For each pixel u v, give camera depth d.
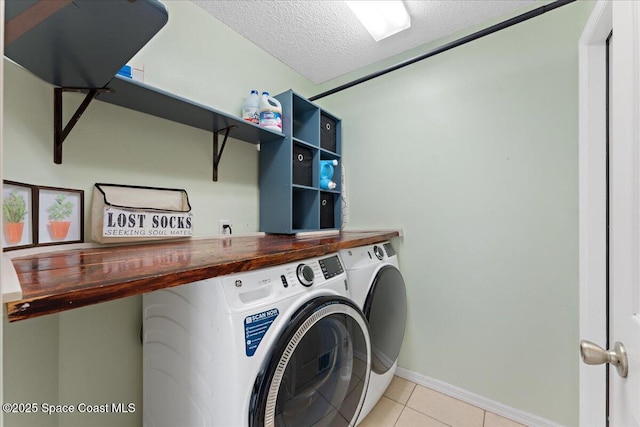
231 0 1.41
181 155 1.39
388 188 1.92
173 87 1.34
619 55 0.56
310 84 2.24
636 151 0.50
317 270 1.07
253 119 1.58
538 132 1.42
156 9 0.59
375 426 1.38
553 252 1.37
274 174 1.73
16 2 0.55
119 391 1.12
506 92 1.50
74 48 0.73
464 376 1.60
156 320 1.00
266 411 0.75
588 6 1.25
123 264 0.71
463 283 1.62
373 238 1.49
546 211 1.39
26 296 0.44
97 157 1.10
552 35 1.38
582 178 1.25
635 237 0.50
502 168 1.51
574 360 1.31
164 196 1.30
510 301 1.48
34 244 0.87
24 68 0.84
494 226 1.53
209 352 0.78
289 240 1.40
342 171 2.14
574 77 1.33
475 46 1.59
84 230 1.06
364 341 1.14
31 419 0.85
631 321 0.51
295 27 1.61
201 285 0.81
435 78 1.73
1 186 0.34
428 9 1.47
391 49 1.83
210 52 1.51
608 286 1.17
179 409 0.89
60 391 0.97
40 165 0.90
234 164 1.66
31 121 0.87
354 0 1.37
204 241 1.37
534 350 1.41
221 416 0.74
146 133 1.26
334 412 1.02
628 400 0.51
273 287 0.87
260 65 1.80
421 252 1.77
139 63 1.21
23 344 0.83
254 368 0.75
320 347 0.94
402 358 1.82
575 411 1.31
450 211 1.67
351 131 2.11
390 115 1.92
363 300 1.33
